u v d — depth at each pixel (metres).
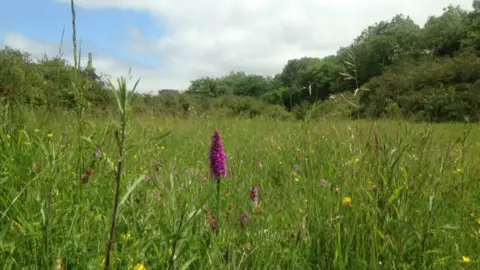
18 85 6.11
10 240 2.23
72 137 3.74
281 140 6.14
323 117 5.47
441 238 3.04
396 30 64.94
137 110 9.56
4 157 3.30
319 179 3.90
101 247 2.23
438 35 64.94
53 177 2.65
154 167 3.70
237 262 2.46
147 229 2.58
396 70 35.03
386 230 2.85
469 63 29.14
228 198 3.32
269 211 3.21
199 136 7.98
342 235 2.92
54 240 2.30
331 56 64.81
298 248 2.78
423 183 3.35
